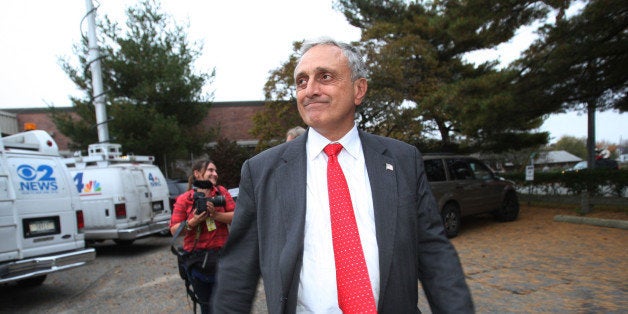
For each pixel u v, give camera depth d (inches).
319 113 54.8
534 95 362.0
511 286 195.9
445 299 51.4
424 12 668.1
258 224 55.8
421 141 610.2
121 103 586.2
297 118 559.8
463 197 346.0
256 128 584.4
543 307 167.0
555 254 256.5
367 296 50.1
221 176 552.4
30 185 220.5
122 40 612.4
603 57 333.7
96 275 275.4
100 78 471.8
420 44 552.4
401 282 50.9
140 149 590.2
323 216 53.6
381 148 56.8
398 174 54.5
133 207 345.7
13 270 200.4
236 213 59.4
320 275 51.8
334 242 52.1
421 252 55.7
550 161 2293.3
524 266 231.5
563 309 163.8
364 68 59.7
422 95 542.9
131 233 331.3
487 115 375.6
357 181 55.3
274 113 598.5
